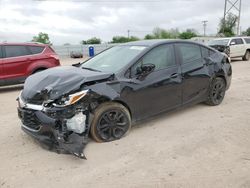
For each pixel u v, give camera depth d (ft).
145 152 13.64
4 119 19.42
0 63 29.91
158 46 17.13
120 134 15.23
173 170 11.95
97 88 13.99
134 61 15.76
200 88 19.52
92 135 14.52
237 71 42.96
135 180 11.28
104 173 11.86
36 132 13.64
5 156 13.50
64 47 119.14
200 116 18.85
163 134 15.83
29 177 11.67
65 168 12.33
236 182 11.02
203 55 19.93
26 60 31.24
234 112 19.69
